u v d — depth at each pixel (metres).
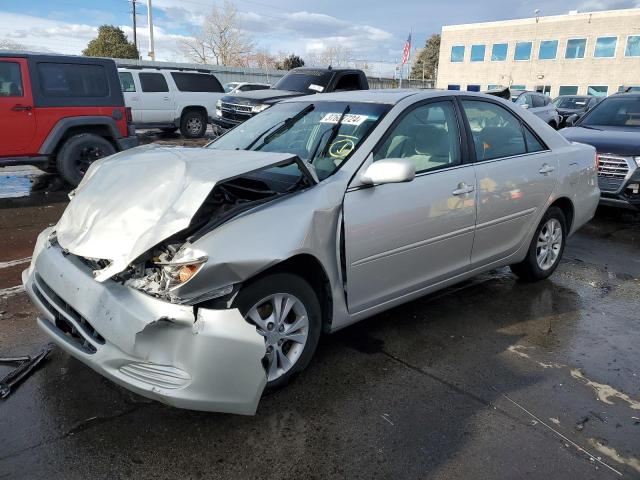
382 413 2.86
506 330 3.92
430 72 71.44
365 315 3.35
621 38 38.06
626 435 2.76
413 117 3.62
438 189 3.54
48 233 3.19
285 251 2.68
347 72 11.87
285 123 3.94
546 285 4.88
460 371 3.32
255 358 2.50
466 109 4.01
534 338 3.81
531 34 42.22
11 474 2.34
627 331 3.98
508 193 4.11
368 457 2.53
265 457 2.51
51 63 7.87
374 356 3.47
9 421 2.69
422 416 2.85
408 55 32.09
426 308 4.27
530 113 4.64
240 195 3.16
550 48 41.50
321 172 3.24
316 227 2.87
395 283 3.44
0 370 3.14
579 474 2.47
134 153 3.47
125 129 8.68
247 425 2.72
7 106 7.53
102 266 2.63
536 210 4.46
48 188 8.63
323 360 3.39
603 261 5.70
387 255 3.30
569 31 40.25
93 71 8.27
